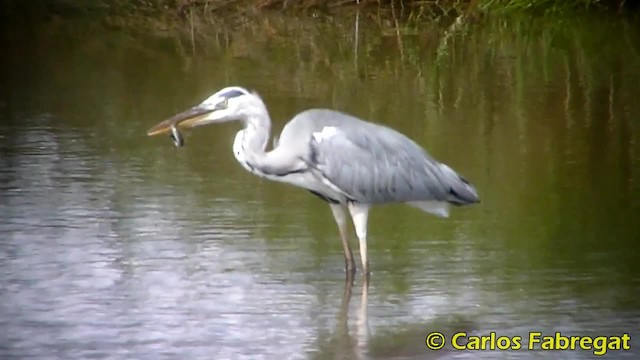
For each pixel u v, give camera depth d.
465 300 10.98
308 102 19.69
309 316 10.65
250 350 9.84
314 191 11.60
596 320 10.50
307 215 13.70
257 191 14.66
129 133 17.77
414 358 9.73
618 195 14.29
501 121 18.31
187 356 9.70
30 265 11.94
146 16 30.44
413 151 11.55
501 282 11.45
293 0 30.41
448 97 20.14
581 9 30.33
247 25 28.56
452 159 15.97
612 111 18.94
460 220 13.44
